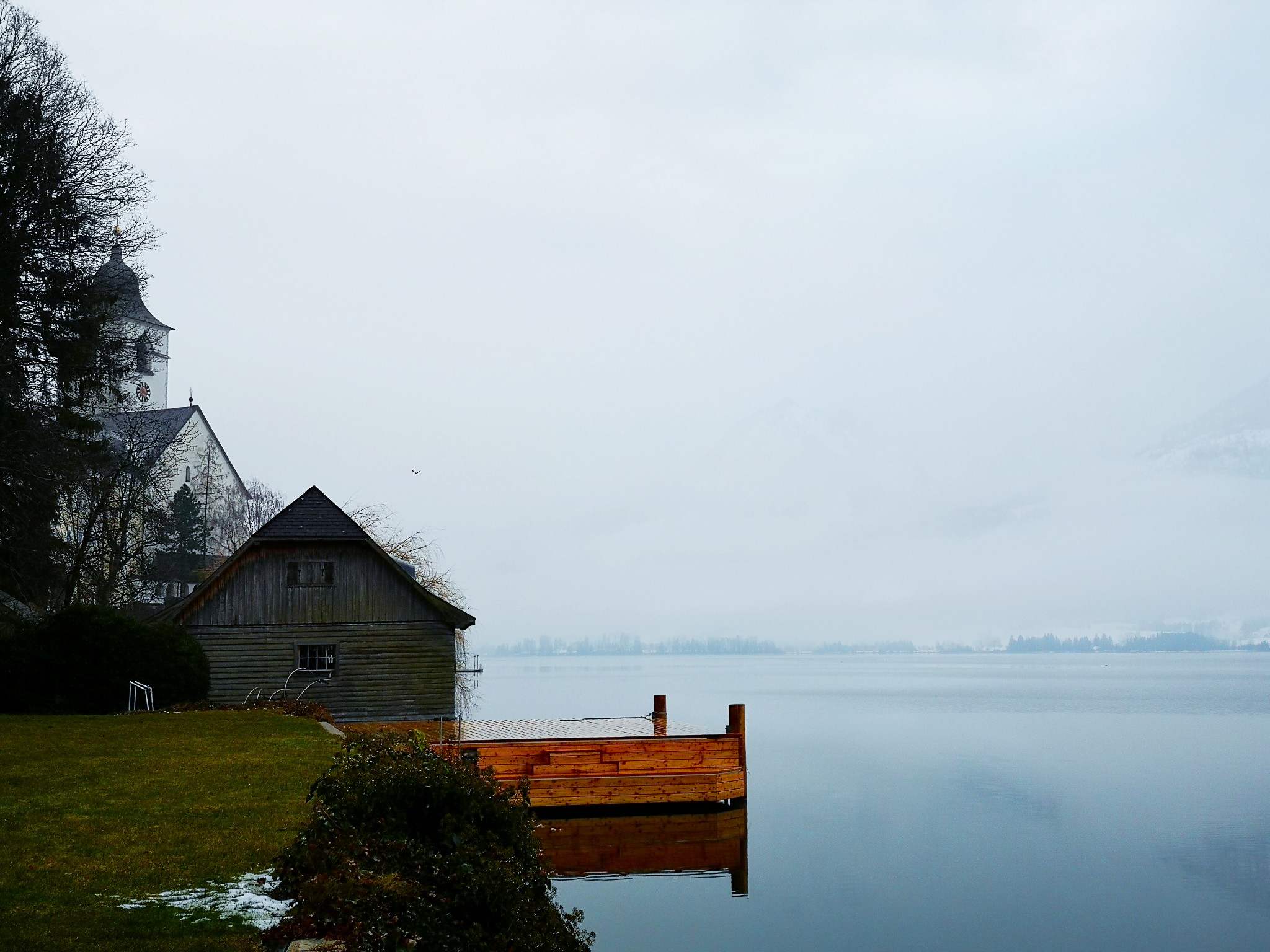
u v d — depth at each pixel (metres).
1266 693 136.25
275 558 36.31
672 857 27.19
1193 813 38.66
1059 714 93.94
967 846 31.80
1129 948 21.73
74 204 37.22
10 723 24.70
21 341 36.31
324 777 10.25
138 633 30.61
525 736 30.67
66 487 37.19
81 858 12.41
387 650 36.50
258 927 10.12
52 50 38.72
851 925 22.44
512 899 8.72
